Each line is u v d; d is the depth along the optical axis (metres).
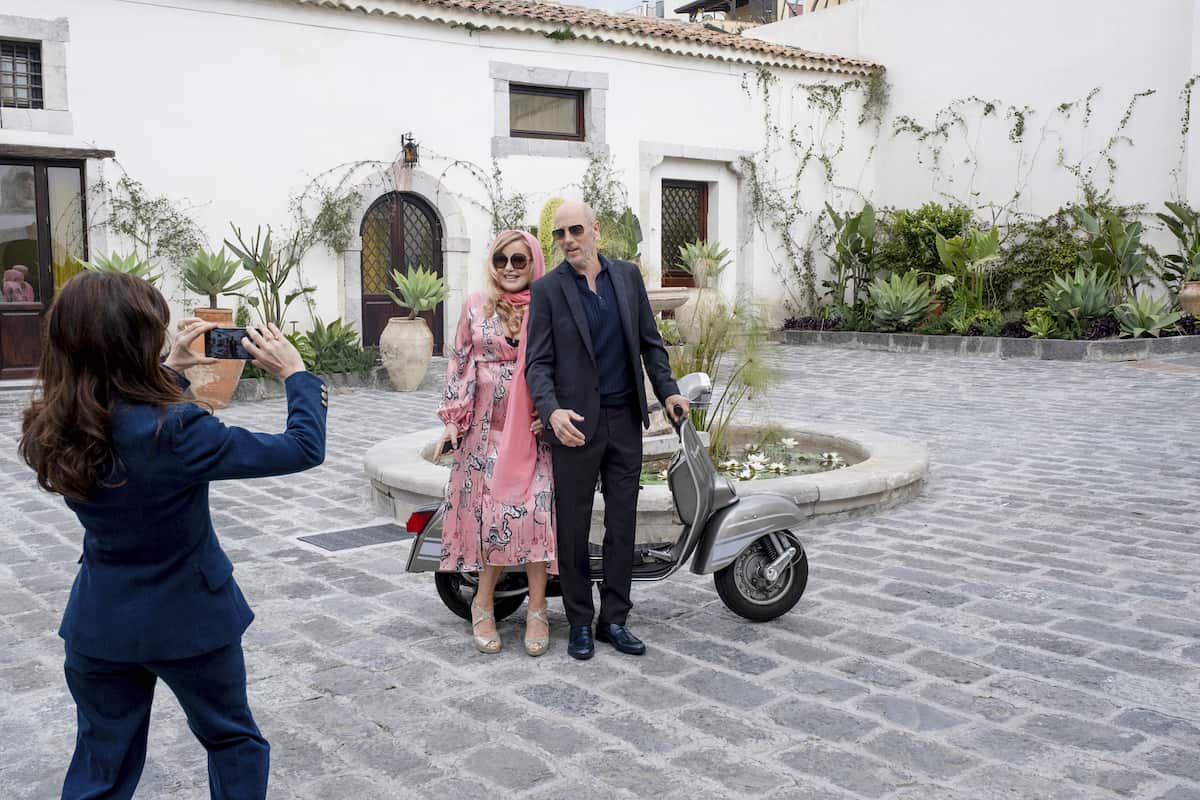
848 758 3.04
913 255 18.42
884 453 6.73
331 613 4.46
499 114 14.95
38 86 11.71
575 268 3.91
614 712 3.40
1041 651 3.89
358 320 13.89
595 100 15.98
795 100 18.66
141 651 2.04
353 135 13.70
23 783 2.97
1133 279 16.53
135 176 12.16
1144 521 5.86
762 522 4.17
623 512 3.96
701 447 4.14
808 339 18.00
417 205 14.57
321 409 2.18
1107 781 2.88
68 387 1.96
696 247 16.30
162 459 1.99
